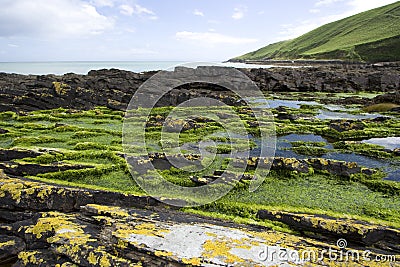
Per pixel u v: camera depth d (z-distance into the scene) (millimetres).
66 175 13805
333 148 19859
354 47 134375
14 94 33656
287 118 28281
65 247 8055
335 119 28062
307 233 9523
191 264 7090
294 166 14633
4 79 45344
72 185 12656
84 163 14992
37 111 30609
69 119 28062
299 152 19172
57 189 10930
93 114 29344
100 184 13305
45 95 32750
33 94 32750
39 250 8469
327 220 9430
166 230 8422
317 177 14352
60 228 8812
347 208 11531
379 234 8711
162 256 7320
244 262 7148
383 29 142750
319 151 19188
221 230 8680
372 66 77312
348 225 8984
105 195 11031
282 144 20906
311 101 40531
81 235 8461
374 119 27188
